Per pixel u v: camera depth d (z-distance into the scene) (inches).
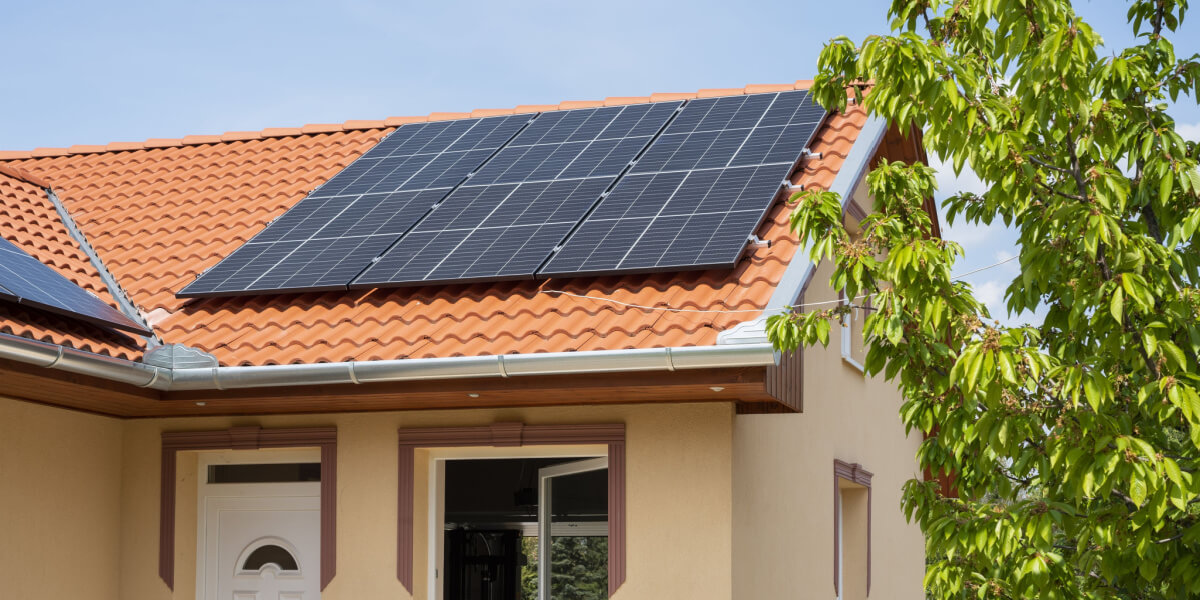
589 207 395.9
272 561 397.4
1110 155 233.1
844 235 246.8
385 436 370.3
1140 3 259.8
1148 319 220.1
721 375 307.6
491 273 357.4
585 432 351.6
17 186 482.3
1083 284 220.1
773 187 383.6
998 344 203.8
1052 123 230.7
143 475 394.0
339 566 368.2
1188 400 199.5
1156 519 202.8
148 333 361.4
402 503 364.8
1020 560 222.8
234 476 407.2
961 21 246.8
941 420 242.5
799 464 433.1
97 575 382.6
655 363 305.1
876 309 238.4
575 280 361.7
